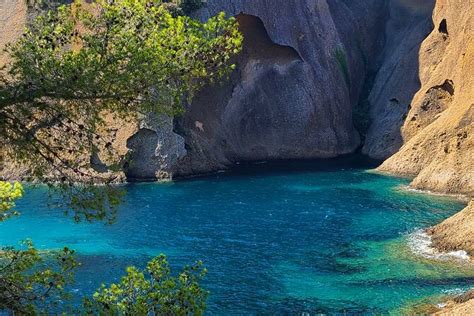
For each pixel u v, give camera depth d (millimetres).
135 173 66750
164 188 61875
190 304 15047
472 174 56188
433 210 50219
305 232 44469
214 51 17016
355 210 51000
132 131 66188
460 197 54781
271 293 32250
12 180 56656
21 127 14523
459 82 66562
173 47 16281
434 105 74375
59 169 15914
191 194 58750
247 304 30797
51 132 15945
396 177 65438
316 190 59812
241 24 78562
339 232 44188
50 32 15867
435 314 27766
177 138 67562
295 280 34188
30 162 15812
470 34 68812
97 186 16312
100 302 14969
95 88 15234
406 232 43656
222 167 73000
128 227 46281
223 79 77375
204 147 72625
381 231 44188
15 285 14805
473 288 31250
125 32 15750
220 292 32500
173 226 46625
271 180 65812
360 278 34219
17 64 15094
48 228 45688
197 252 39906
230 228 45969
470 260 36469
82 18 16094
